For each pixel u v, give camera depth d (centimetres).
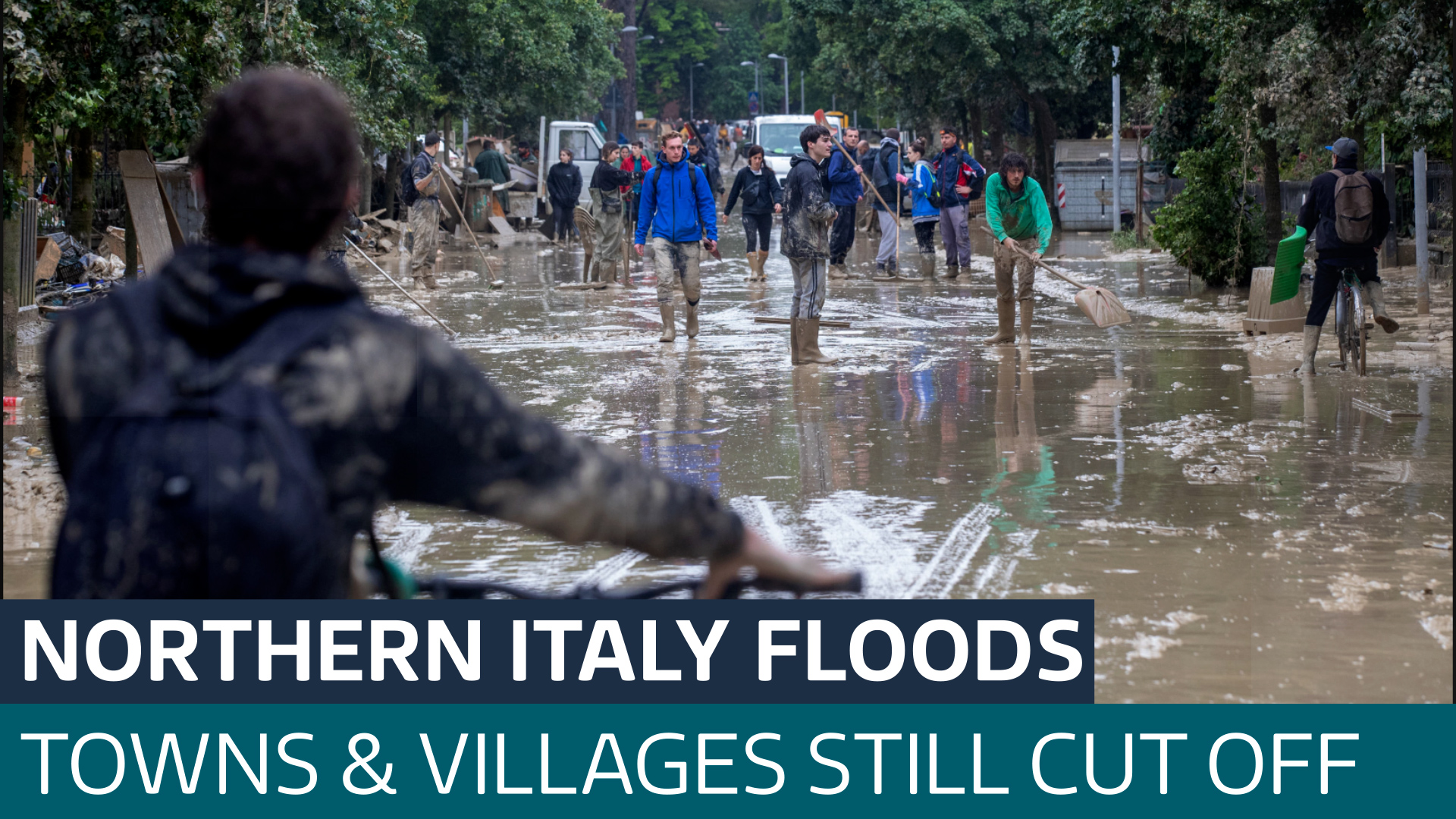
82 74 2234
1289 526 1268
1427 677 877
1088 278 4159
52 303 3020
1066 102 7788
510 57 7381
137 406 361
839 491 1450
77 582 354
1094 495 1406
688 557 415
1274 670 891
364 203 6303
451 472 385
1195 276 3922
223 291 373
